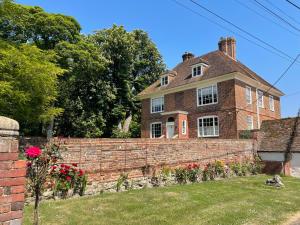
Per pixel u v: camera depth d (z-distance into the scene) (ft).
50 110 33.78
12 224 8.25
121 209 25.41
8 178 8.28
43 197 26.84
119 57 110.42
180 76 101.09
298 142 61.62
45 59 37.11
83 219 22.07
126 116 122.21
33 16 67.21
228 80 82.07
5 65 28.63
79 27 79.36
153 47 130.82
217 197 32.09
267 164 61.87
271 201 31.32
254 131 70.23
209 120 85.51
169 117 93.76
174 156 42.65
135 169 36.65
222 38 102.78
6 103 29.01
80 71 81.20
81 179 29.99
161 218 23.00
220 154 52.85
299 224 23.44
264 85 93.91
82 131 98.43
